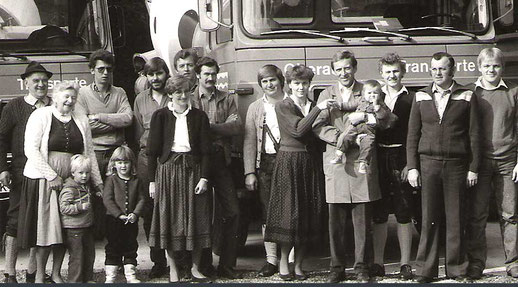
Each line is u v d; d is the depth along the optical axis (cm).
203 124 905
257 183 953
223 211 947
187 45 1275
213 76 961
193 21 1259
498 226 1217
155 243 895
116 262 919
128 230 916
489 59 889
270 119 943
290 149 912
